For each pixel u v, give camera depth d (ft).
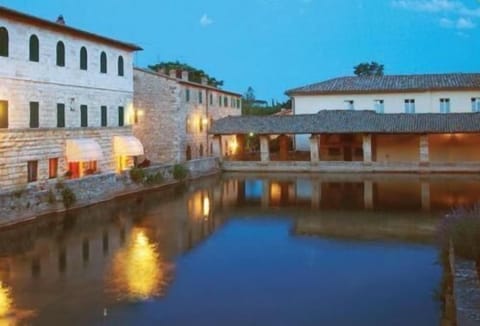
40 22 124.98
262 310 58.59
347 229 103.50
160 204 135.44
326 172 208.64
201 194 154.20
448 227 64.18
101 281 69.10
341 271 73.77
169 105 201.05
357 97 243.40
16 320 55.42
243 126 222.69
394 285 67.10
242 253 84.94
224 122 227.81
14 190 106.83
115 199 140.56
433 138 218.18
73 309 58.59
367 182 176.24
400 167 203.31
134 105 203.31
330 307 59.41
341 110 226.17
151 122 202.59
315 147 211.82
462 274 49.14
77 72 142.00
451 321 50.44
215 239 95.50
